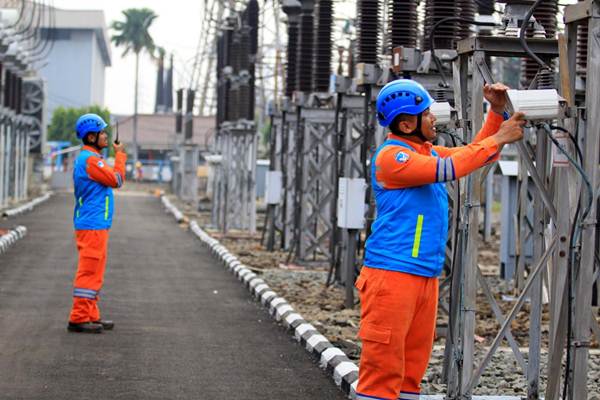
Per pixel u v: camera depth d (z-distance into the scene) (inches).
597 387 800.3
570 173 581.6
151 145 7332.7
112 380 789.2
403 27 1115.3
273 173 1968.5
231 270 1673.2
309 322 1088.2
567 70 578.2
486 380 821.9
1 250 1863.9
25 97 4220.0
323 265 1699.1
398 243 548.7
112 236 2385.6
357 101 1349.7
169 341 975.0
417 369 566.9
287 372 843.4
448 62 995.9
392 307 546.3
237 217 2477.9
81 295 998.4
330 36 1585.9
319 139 1683.1
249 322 1120.8
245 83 2336.4
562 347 591.5
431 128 561.6
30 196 4126.5
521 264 1306.6
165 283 1485.0
